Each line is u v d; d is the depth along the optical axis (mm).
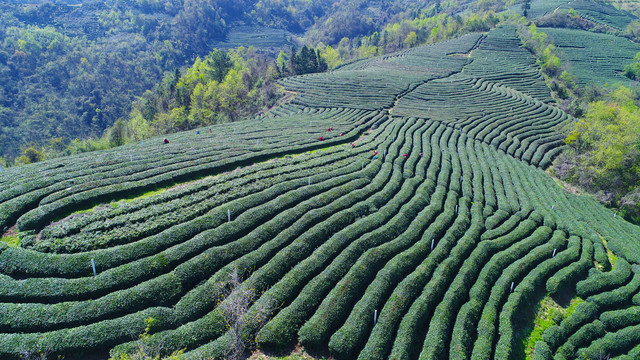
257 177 39344
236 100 89625
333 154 48312
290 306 24406
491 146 58688
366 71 103688
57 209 30359
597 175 52719
